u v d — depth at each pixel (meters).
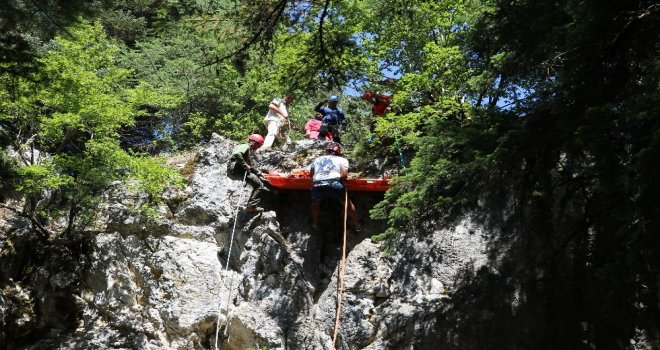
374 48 14.33
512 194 12.08
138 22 17.55
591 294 11.27
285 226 12.41
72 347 11.43
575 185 10.46
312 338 11.45
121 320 11.66
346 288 11.73
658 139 6.83
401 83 14.16
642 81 8.23
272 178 12.38
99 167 12.23
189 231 12.33
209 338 11.49
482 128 9.44
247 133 16.95
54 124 11.89
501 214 12.12
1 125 12.57
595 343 11.10
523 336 11.22
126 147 18.56
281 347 11.20
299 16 9.17
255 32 9.23
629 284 7.50
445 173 9.23
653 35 8.27
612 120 7.45
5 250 12.18
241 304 11.61
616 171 7.41
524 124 8.88
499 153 8.67
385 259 12.03
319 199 11.81
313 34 9.65
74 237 12.51
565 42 8.84
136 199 12.70
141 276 12.02
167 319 11.51
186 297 11.66
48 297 11.91
